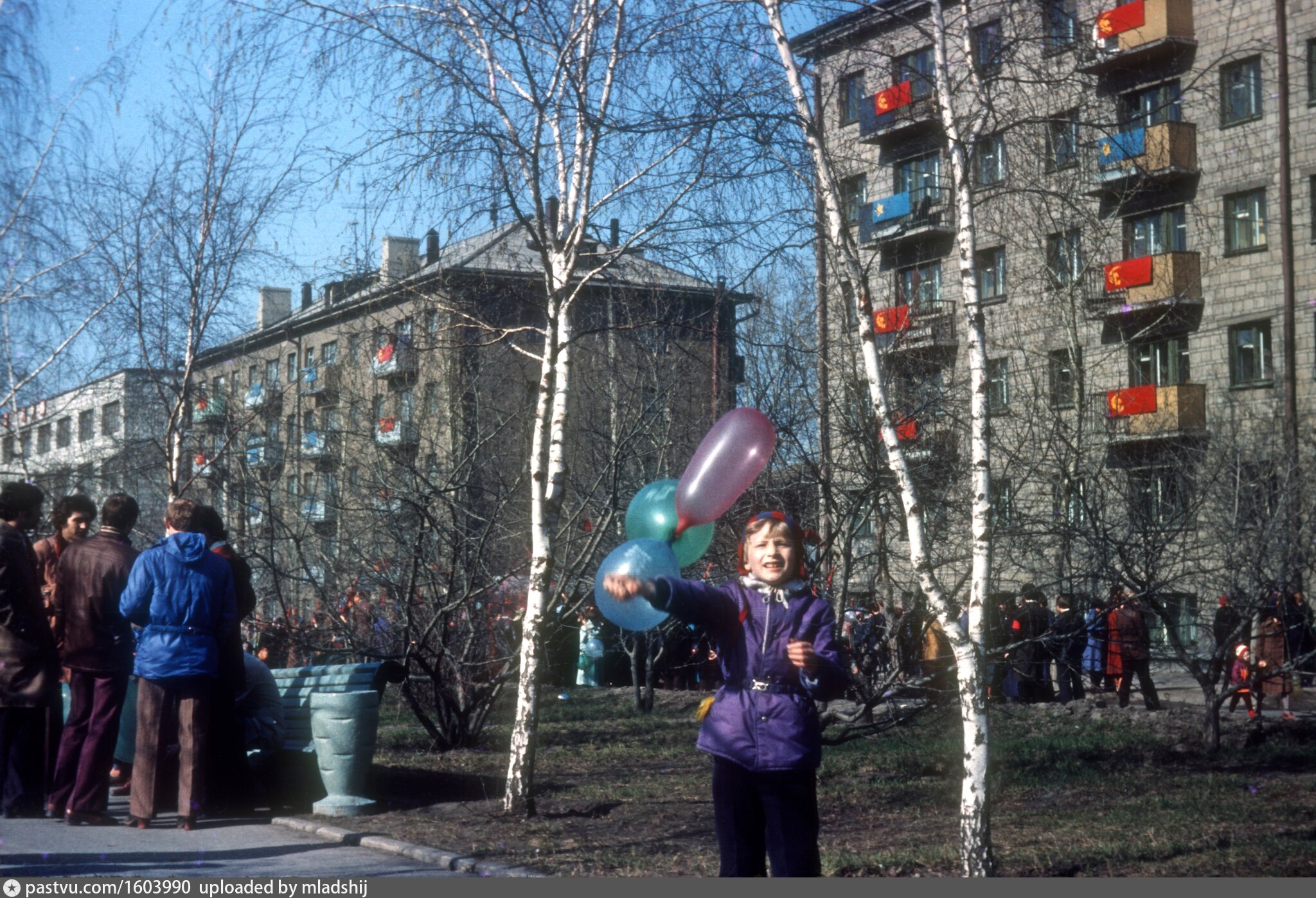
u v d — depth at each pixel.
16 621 8.18
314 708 8.52
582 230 8.77
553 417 8.79
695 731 14.91
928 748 11.99
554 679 22.34
